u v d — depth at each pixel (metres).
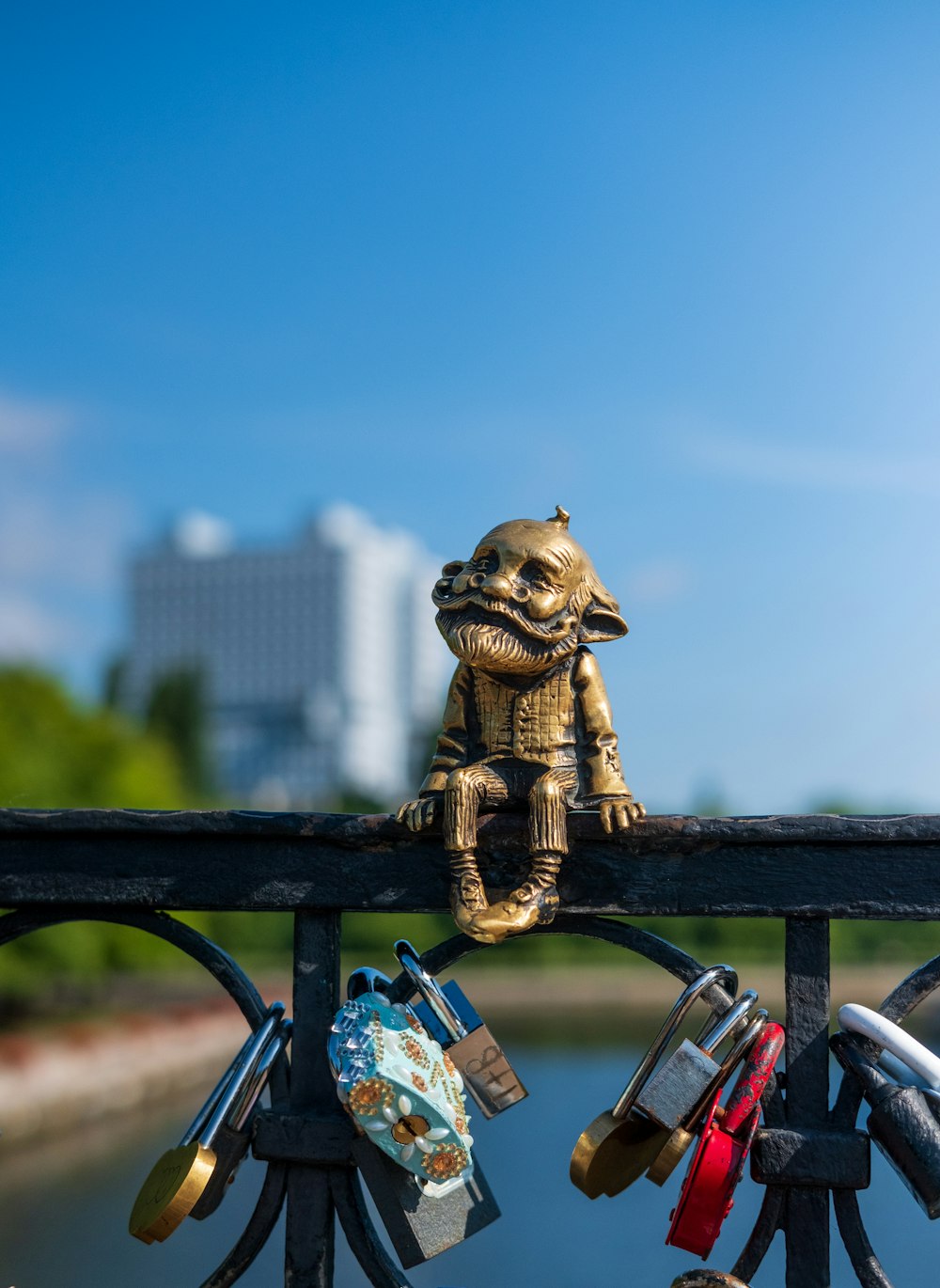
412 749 81.81
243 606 104.44
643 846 1.44
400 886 1.48
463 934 1.46
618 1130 1.40
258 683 102.69
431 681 112.25
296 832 1.48
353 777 99.12
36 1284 5.35
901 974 18.06
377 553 107.00
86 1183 8.00
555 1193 6.89
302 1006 1.49
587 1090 10.16
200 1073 14.71
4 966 16.50
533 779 1.42
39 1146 9.74
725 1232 6.07
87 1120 11.37
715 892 1.43
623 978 23.11
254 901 1.50
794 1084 1.41
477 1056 1.45
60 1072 11.97
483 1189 1.46
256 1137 1.46
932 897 1.39
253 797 51.66
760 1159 1.38
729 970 1.42
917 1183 1.32
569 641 1.41
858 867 1.41
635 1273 5.54
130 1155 9.25
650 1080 1.43
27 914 1.56
